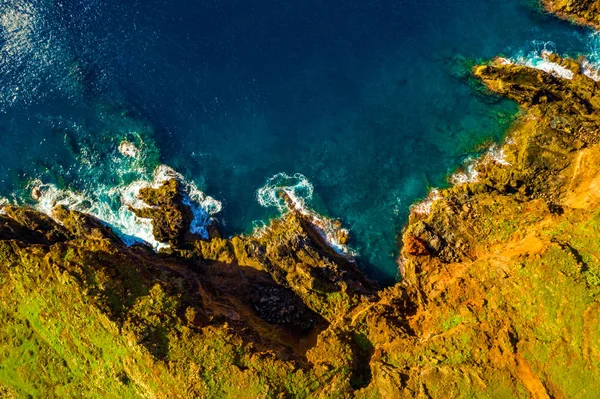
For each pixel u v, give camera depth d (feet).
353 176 179.73
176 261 173.58
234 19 195.62
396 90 186.29
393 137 181.88
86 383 146.30
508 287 139.44
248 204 180.34
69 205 183.83
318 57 190.60
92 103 191.72
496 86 178.29
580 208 149.69
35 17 200.75
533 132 167.94
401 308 155.84
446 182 175.42
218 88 189.57
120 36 196.34
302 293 164.14
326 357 141.69
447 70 185.26
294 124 185.57
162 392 138.00
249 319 157.69
